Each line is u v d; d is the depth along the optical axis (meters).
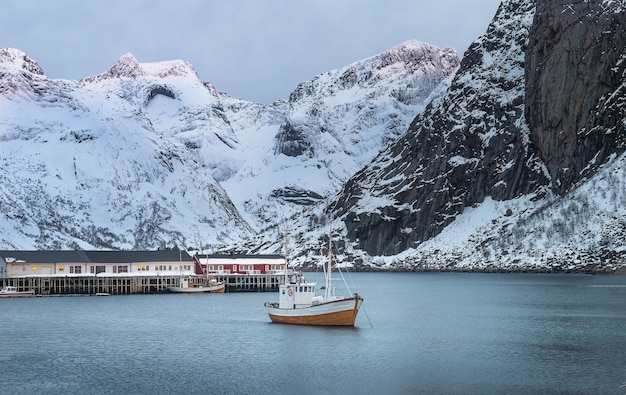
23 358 125.44
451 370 111.94
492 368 112.94
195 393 100.44
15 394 100.81
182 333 153.25
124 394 100.25
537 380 104.75
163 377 109.62
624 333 145.62
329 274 159.25
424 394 98.50
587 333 146.12
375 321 168.50
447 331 150.62
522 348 129.50
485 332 149.12
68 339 146.38
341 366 115.69
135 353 129.50
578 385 101.69
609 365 114.00
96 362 121.44
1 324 170.75
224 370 114.00
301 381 106.19
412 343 135.50
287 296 163.62
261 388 102.62
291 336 144.88
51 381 107.69
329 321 156.75
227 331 154.62
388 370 112.50
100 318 183.00
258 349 131.25
